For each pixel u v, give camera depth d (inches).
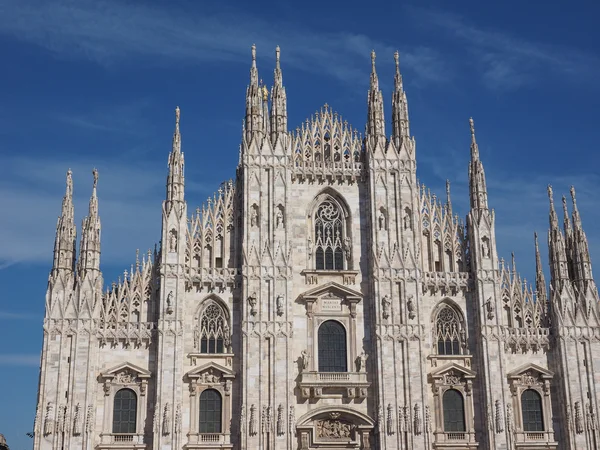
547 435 3533.5
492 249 3686.0
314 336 3563.0
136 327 3486.7
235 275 3592.5
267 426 3395.7
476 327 3629.4
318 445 3442.4
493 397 3513.8
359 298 3614.7
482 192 3772.1
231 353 3506.4
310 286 3634.4
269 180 3693.4
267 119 3806.6
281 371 3462.1
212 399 3462.1
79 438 3309.5
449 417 3535.9
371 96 3863.2
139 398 3415.4
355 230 3725.4
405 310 3580.2
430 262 3718.0
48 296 3447.3
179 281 3518.7
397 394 3481.8
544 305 3804.1
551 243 3759.8
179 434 3363.7
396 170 3762.3
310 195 3752.5
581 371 3582.7
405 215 3708.2
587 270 3725.4
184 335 3503.9
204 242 3639.3
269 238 3617.1
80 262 3531.0
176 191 3631.9
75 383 3363.7
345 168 3786.9
